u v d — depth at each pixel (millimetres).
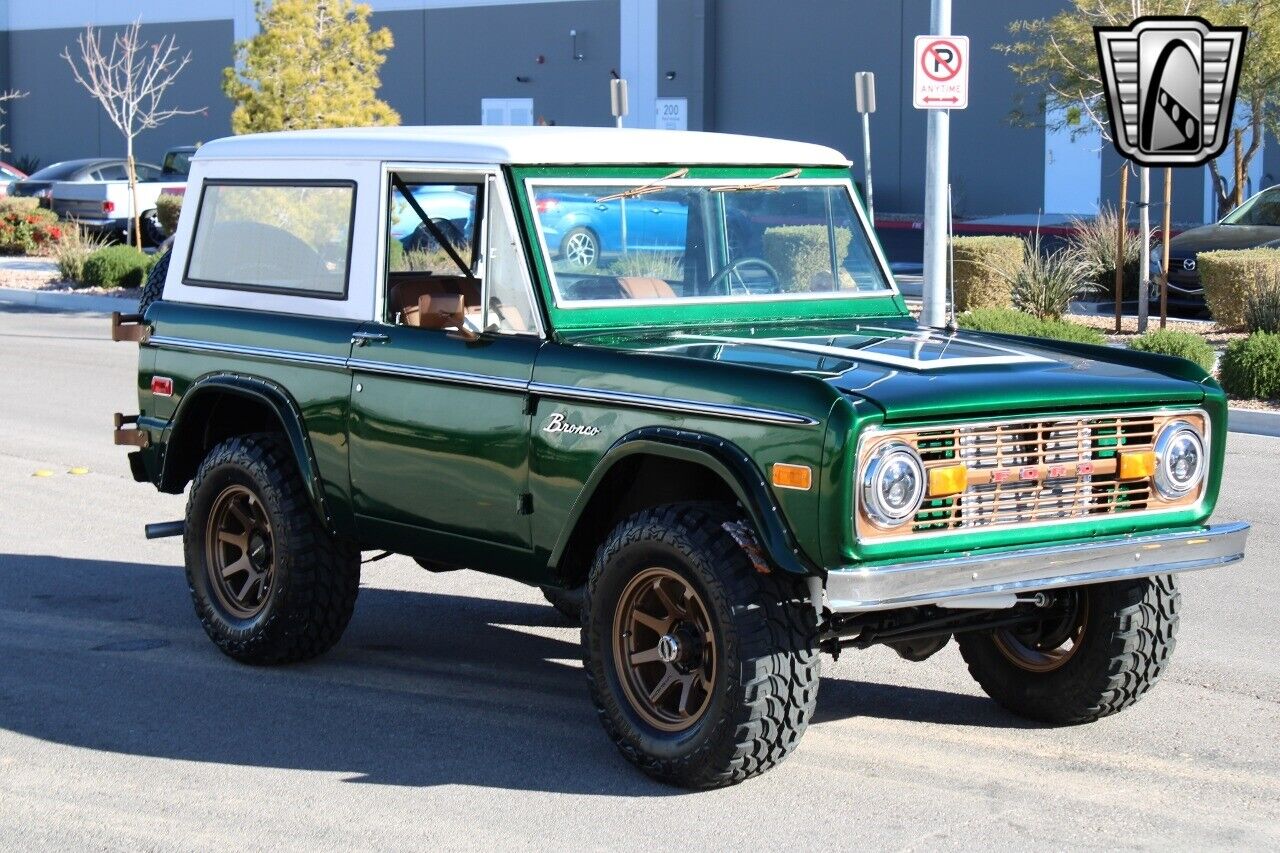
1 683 6461
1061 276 18984
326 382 6262
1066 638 5867
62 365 16672
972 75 34531
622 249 5934
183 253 7098
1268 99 25062
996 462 5020
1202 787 5355
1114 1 21578
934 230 14719
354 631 7324
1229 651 6988
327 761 5566
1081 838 4895
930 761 5594
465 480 5789
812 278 6449
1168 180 18125
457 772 5453
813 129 37375
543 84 41250
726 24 38375
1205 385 5426
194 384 6773
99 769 5488
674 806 5117
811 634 5008
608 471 5297
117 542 9039
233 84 22344
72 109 50219
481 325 5809
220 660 6812
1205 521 5512
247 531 6699
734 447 4953
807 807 5121
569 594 5922
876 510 4773
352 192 6312
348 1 22891
